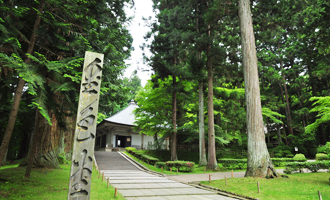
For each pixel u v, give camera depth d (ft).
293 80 111.55
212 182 36.29
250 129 40.24
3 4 22.36
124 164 66.18
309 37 76.84
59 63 20.29
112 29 37.50
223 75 70.13
